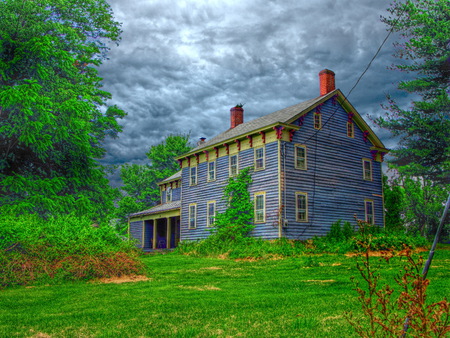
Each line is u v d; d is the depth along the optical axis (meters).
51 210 20.03
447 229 40.16
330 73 29.86
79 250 13.98
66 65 24.20
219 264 18.91
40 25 22.88
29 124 19.42
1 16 21.62
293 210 25.45
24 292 11.05
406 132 39.94
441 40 37.75
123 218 58.19
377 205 30.84
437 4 39.53
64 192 23.38
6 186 20.02
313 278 12.69
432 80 39.78
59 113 22.25
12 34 21.70
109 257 14.23
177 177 41.03
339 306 7.87
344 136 29.64
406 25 39.41
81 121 22.89
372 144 31.55
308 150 27.12
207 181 32.28
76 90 25.55
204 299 9.21
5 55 21.12
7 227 13.23
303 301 8.61
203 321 6.88
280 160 25.42
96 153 32.06
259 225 26.22
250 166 27.77
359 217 29.20
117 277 13.91
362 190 29.97
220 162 31.12
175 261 21.16
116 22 38.16
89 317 7.47
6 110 21.09
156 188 64.44
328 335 5.68
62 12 33.47
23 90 19.02
